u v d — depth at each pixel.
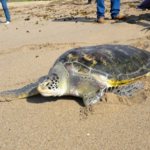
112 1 7.18
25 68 3.89
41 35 6.10
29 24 8.12
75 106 2.61
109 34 5.51
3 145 2.04
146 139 1.95
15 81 3.44
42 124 2.32
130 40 4.89
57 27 6.99
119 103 2.50
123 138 2.00
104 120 2.28
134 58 3.10
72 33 5.96
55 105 2.67
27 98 2.89
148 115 2.28
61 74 2.64
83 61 2.75
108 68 2.76
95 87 2.68
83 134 2.11
